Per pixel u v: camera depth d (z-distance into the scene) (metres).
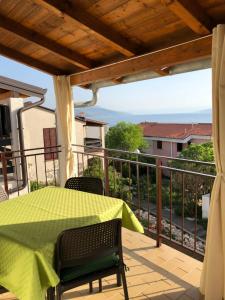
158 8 2.44
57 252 1.62
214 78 2.00
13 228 1.80
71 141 4.64
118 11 2.61
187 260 2.76
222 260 2.07
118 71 3.56
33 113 12.23
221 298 2.11
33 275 1.49
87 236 1.71
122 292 2.33
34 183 7.48
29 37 3.31
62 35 3.32
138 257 2.83
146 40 3.02
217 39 1.95
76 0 2.53
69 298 2.25
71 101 4.55
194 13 2.22
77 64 3.84
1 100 6.27
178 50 2.80
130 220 2.31
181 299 2.24
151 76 3.71
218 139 2.02
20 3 2.78
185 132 17.92
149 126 22.39
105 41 2.99
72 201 2.31
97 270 1.88
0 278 1.69
